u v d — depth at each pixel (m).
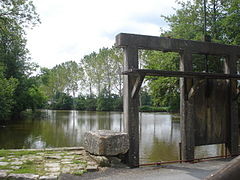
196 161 7.35
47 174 5.25
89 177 5.32
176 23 16.73
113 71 54.25
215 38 14.12
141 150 12.52
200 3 15.63
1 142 15.85
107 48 55.84
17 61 33.66
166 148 13.05
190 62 7.36
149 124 25.89
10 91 23.12
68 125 26.42
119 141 6.42
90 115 44.22
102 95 60.59
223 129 8.05
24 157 6.56
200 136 7.68
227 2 14.70
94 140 6.54
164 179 5.28
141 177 5.41
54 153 7.07
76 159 6.50
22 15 16.89
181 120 7.41
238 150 8.12
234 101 8.08
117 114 47.38
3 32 17.53
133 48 6.69
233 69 8.07
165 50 7.19
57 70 76.56
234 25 13.29
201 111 7.73
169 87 15.58
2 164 5.86
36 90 39.09
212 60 12.80
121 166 6.30
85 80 67.44
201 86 7.77
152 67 15.52
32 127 24.50
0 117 26.09
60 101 72.00
